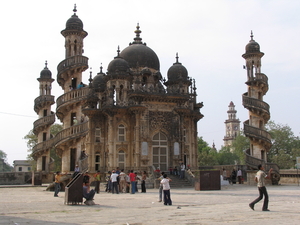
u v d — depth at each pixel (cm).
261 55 5209
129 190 3388
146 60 5172
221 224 1271
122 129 4638
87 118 5219
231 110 19925
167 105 4706
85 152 5244
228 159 11831
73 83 5550
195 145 5272
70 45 5491
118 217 1493
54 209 1828
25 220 1405
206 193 3011
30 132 8556
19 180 5841
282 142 8069
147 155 4431
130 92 4503
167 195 2042
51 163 6353
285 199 2309
